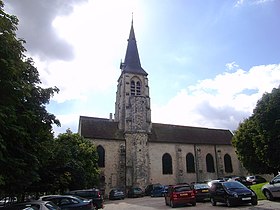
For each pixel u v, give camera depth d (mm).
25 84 9375
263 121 25797
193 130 50625
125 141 42688
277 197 16031
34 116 10484
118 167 40844
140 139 42656
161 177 42156
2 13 8945
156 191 34719
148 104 47656
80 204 13625
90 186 30797
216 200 16984
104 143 41312
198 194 20828
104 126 44281
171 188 19609
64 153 21766
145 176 40781
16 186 11773
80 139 33344
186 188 19219
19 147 10531
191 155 45969
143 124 43906
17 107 10438
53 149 20141
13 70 8414
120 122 45281
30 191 20469
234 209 14078
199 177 44781
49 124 13055
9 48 8805
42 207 8961
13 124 9484
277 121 24219
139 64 51938
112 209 19688
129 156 41938
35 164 11281
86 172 28953
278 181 16125
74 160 26219
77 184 25250
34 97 12320
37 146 11945
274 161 25609
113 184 39688
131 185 40219
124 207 21094
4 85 8242
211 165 47000
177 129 49156
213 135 51125
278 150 24641
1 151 8789
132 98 45250
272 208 13336
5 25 8875
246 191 15445
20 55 9656
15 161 9711
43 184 20500
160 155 43406
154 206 20641
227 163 48500
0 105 8203
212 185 17797
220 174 46688
